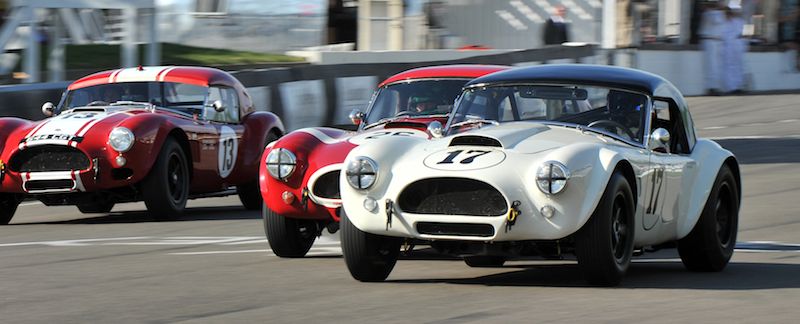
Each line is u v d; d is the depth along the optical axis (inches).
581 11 3548.2
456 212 877.2
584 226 868.0
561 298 853.2
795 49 4050.2
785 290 897.5
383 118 1282.0
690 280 962.1
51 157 1441.9
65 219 1558.8
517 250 887.7
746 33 3949.3
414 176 881.5
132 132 1437.0
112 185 1439.5
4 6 2389.3
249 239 1298.0
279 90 2431.1
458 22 3518.7
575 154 865.5
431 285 932.0
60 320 781.3
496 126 970.1
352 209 906.1
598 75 1021.8
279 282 954.7
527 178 864.3
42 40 2746.1
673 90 1048.2
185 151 1530.5
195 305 837.2
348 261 930.7
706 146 1069.8
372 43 3437.5
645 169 939.3
